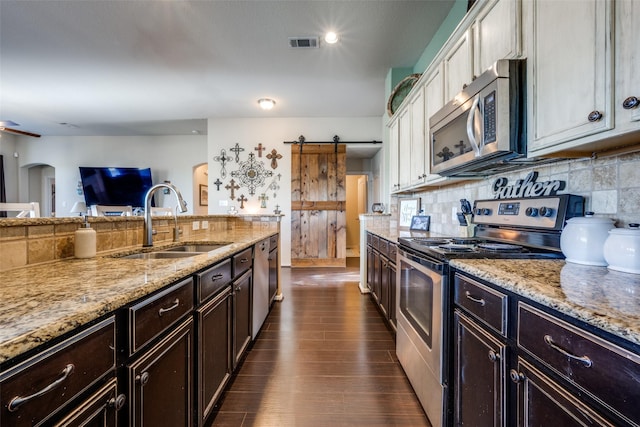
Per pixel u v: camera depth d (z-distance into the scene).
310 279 4.39
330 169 5.41
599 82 0.91
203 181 7.32
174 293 1.04
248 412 1.50
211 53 3.16
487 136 1.31
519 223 1.49
